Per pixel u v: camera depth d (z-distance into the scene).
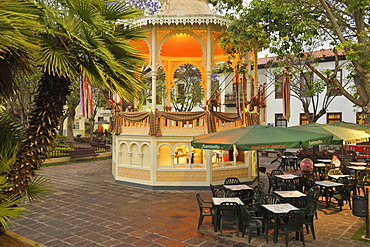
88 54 5.00
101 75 4.80
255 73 13.70
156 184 11.88
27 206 9.35
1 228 6.31
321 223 7.74
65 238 6.66
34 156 5.23
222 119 12.16
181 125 12.07
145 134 12.05
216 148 7.08
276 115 29.09
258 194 7.81
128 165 12.83
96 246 6.22
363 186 10.16
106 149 26.11
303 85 22.03
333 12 11.68
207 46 12.02
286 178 10.17
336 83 10.94
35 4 4.50
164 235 6.85
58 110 5.35
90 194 11.06
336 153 19.00
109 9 5.60
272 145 6.54
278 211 6.26
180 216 8.31
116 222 7.79
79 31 5.03
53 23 4.96
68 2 4.96
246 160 13.12
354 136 8.96
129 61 5.71
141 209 9.02
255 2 10.08
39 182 5.79
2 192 4.95
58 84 5.27
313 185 10.25
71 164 19.78
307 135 6.99
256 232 7.07
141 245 6.27
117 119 13.16
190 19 11.26
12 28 3.61
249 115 13.30
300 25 9.77
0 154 5.07
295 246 6.21
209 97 12.04
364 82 10.30
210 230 7.18
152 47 12.00
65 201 10.00
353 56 8.86
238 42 10.69
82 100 7.11
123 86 5.47
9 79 5.01
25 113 19.52
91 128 33.78
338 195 9.26
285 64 12.14
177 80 24.78
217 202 7.15
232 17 10.93
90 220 7.95
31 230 7.18
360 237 6.67
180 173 11.88
